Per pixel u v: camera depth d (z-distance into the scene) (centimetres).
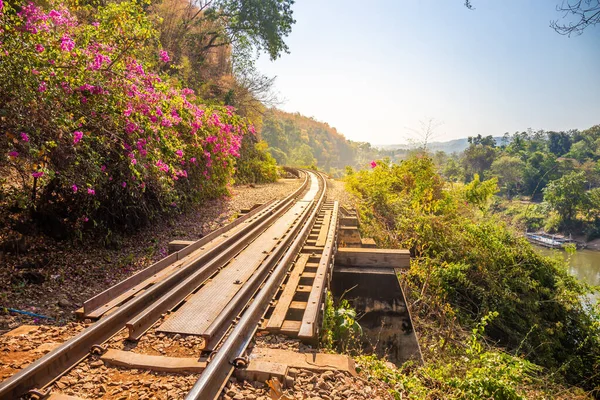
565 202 4647
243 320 420
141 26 805
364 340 669
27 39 601
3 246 642
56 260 678
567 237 4541
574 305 1030
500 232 1180
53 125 613
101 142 700
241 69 3066
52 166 638
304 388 353
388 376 431
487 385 429
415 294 904
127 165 782
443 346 658
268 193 1906
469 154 10569
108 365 376
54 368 350
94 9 1188
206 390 314
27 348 394
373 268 859
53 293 574
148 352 400
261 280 604
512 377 467
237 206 1409
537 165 7762
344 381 367
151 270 598
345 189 2322
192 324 457
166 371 368
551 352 898
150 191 913
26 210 717
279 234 936
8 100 577
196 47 2703
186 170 1172
